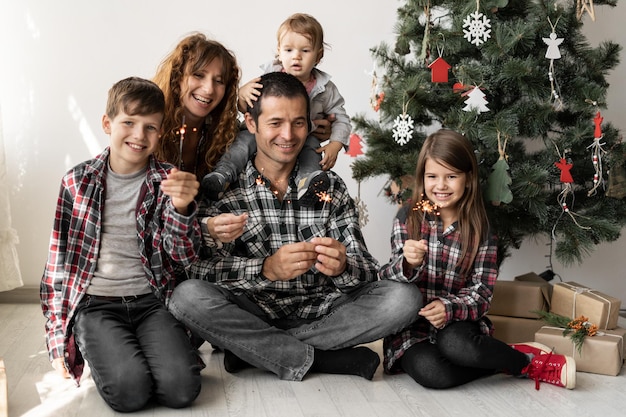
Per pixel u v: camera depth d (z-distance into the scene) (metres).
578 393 2.23
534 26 2.68
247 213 2.38
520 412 2.07
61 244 2.20
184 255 2.15
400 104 2.73
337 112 2.80
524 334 2.63
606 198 2.86
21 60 3.31
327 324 2.34
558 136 2.96
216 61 2.43
